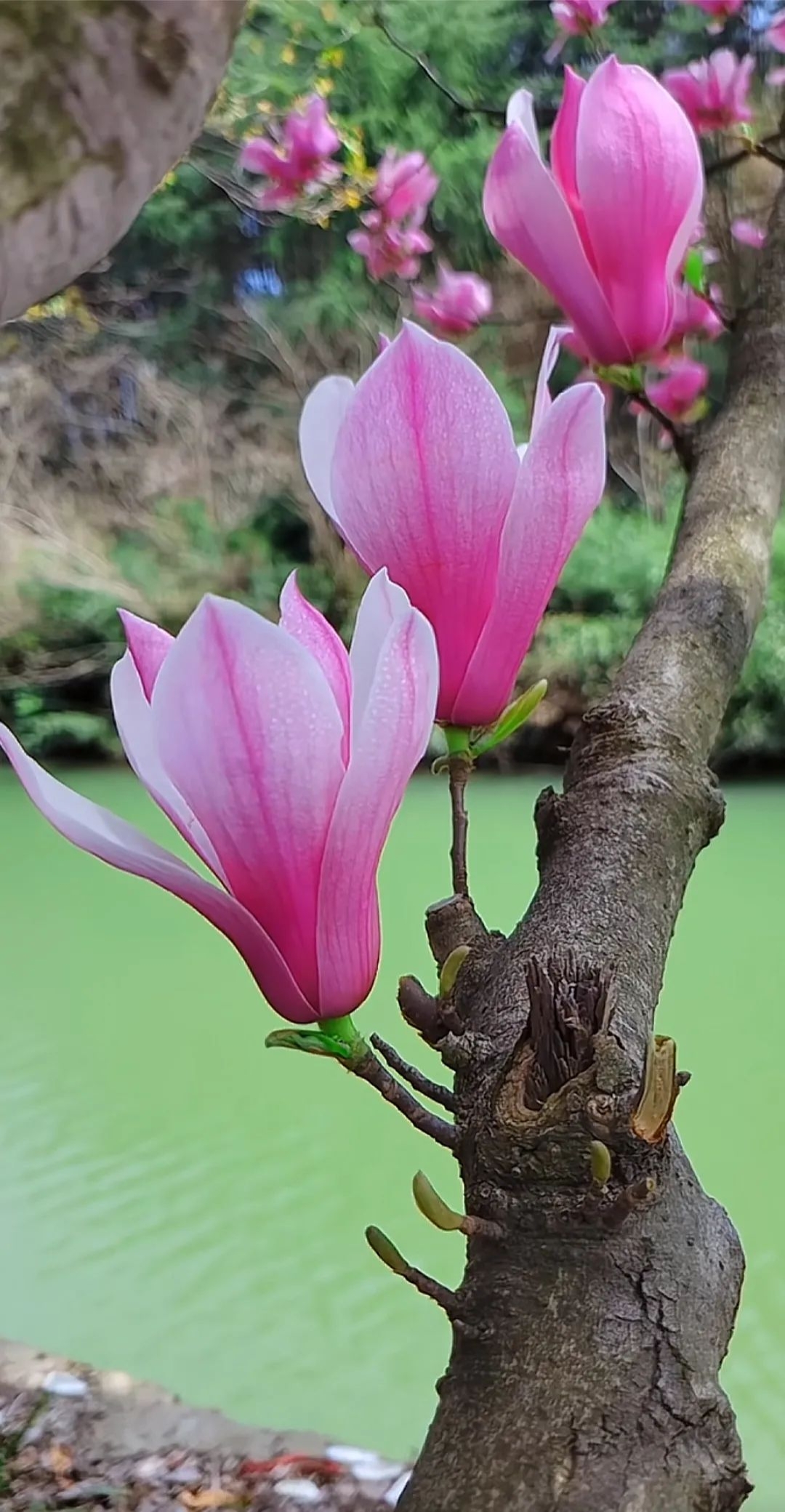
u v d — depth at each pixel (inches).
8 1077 95.1
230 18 10.9
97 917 137.2
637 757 16.5
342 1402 55.7
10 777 209.2
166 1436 46.1
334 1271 67.4
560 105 17.7
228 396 260.1
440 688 13.6
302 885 11.2
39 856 161.9
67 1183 78.1
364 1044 11.9
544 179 17.0
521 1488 10.6
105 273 262.7
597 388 12.8
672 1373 11.2
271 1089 92.4
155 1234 71.3
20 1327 62.2
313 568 245.1
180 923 134.8
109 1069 96.0
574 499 13.0
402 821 161.0
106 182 10.7
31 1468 43.9
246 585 248.5
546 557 13.1
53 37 10.1
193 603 245.1
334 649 11.5
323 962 11.5
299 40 155.3
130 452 256.8
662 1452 10.9
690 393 35.8
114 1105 89.5
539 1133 11.6
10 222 10.4
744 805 180.4
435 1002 14.0
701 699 17.6
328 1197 75.8
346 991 11.7
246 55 158.6
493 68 237.6
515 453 12.8
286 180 65.4
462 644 13.4
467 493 12.8
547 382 14.0
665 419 22.1
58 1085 93.3
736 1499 11.0
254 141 65.3
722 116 42.4
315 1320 62.7
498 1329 11.4
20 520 246.2
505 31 229.6
